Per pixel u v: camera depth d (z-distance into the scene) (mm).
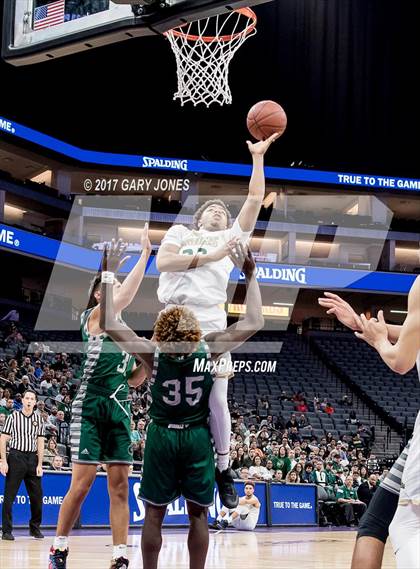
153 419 3701
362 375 24484
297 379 23609
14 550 7059
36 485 8750
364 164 28094
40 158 25891
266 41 27391
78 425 4270
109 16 5344
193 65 6730
